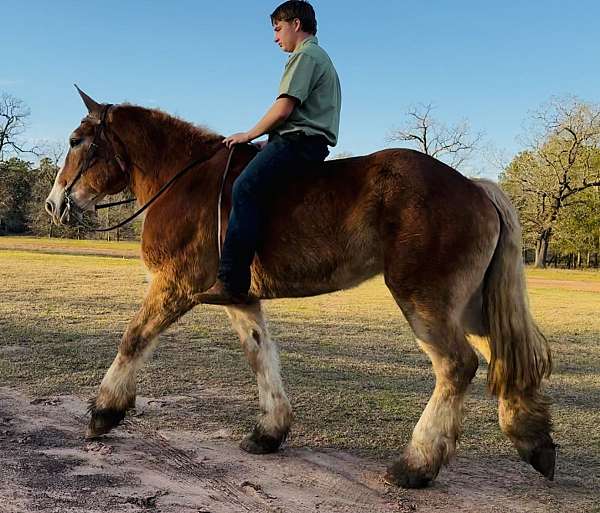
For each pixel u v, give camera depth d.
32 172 65.88
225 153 4.23
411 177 3.62
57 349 7.03
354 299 15.01
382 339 8.74
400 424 4.77
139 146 4.52
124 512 3.09
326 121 3.90
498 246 3.71
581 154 43.88
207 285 4.10
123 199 4.99
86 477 3.54
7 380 5.71
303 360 7.06
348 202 3.71
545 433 3.69
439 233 3.52
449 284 3.54
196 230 4.06
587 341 9.38
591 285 25.14
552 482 3.72
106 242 47.47
